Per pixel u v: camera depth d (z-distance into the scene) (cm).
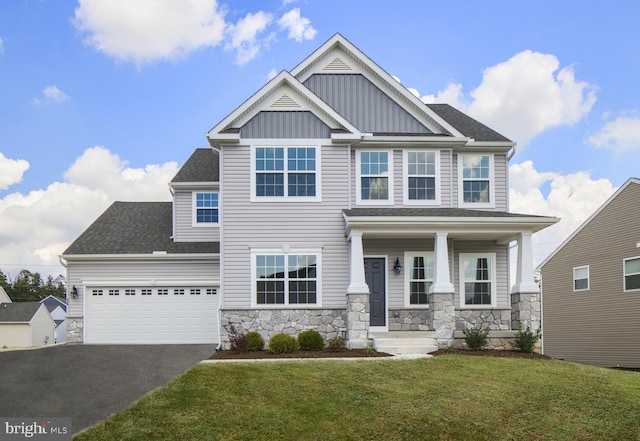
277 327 1725
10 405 1066
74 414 1016
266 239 1759
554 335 2734
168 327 2056
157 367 1388
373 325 1800
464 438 955
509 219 1631
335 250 1766
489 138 1936
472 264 1866
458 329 1828
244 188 1773
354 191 1830
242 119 1797
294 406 1056
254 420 996
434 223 1628
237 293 1734
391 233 1672
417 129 1914
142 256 2070
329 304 1742
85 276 2081
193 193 2245
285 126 1798
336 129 1795
